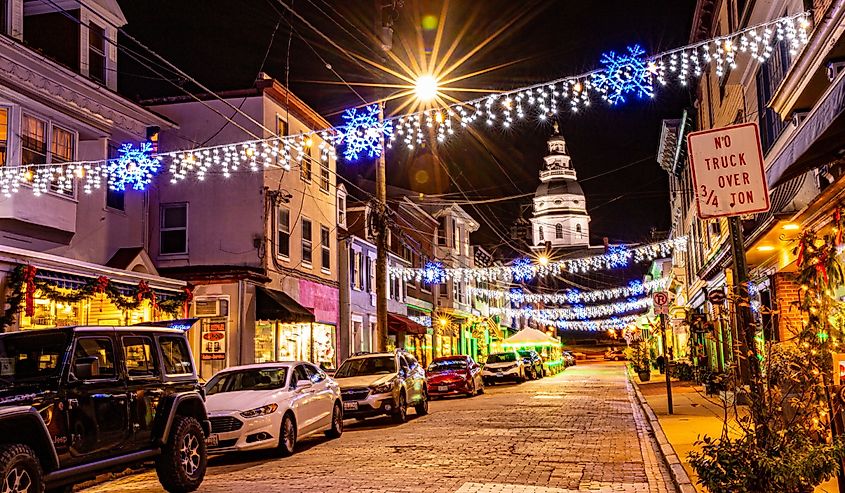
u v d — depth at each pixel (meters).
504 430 16.27
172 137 26.41
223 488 10.21
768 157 17.19
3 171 16.97
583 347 114.50
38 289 15.77
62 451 8.13
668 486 9.66
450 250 51.09
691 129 31.34
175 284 21.19
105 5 21.19
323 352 30.75
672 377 37.50
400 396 18.98
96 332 9.15
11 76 17.34
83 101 19.83
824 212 11.55
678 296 45.22
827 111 8.34
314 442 15.59
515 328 74.44
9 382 8.49
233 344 23.80
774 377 6.92
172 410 9.77
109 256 21.22
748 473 6.52
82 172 18.23
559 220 104.00
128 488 10.91
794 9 14.78
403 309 41.97
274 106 27.06
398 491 9.50
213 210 26.12
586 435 15.24
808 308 7.80
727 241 18.44
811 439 6.74
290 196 27.42
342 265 33.41
